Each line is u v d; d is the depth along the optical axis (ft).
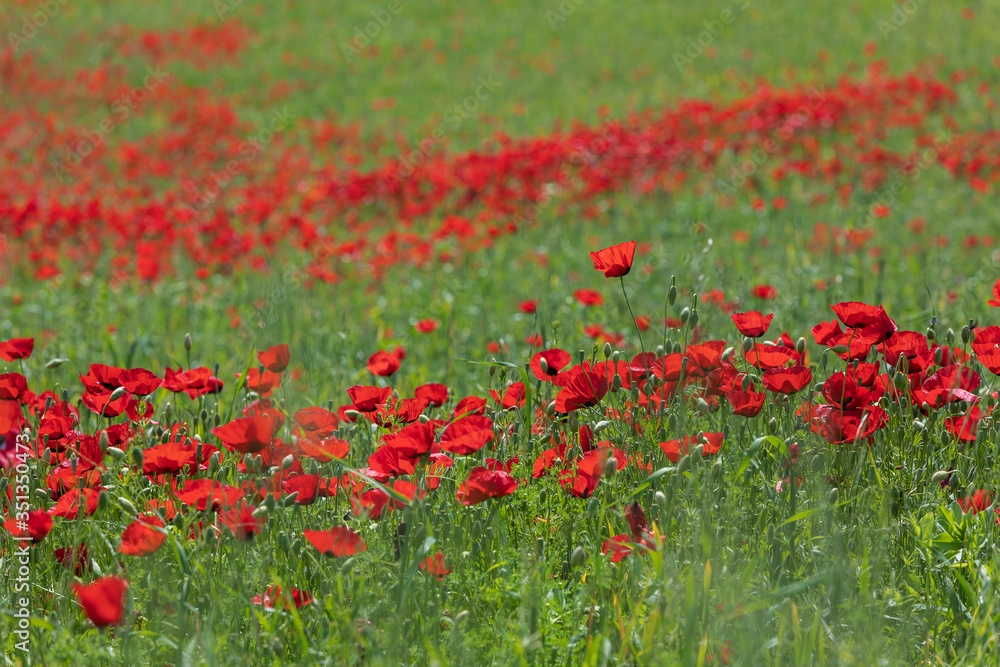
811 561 13.17
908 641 11.91
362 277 48.24
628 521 13.52
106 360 35.04
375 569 12.87
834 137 81.10
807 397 16.83
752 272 39.55
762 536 13.32
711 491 13.70
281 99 122.31
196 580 12.84
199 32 150.30
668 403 16.21
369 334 35.22
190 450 14.35
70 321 38.86
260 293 36.22
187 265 53.88
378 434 16.22
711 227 52.85
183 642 11.71
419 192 64.69
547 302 35.45
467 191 63.31
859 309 16.12
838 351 16.72
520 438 16.97
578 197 61.87
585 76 126.31
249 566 13.07
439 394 17.81
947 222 53.67
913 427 15.89
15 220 56.44
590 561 13.21
